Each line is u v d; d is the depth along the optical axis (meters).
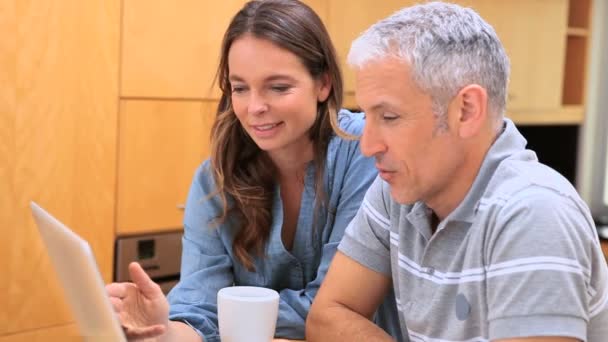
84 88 2.85
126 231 3.00
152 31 2.98
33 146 2.75
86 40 2.84
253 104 1.66
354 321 1.58
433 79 1.28
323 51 1.72
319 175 1.79
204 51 3.11
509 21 3.90
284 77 1.65
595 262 1.29
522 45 3.97
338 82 1.76
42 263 2.81
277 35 1.64
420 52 1.28
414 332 1.48
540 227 1.25
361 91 1.33
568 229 1.24
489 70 1.32
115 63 2.91
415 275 1.48
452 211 1.39
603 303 1.32
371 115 1.33
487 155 1.36
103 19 2.86
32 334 2.80
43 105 2.76
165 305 1.49
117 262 2.99
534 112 4.05
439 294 1.41
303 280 1.85
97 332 1.27
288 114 1.67
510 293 1.25
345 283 1.63
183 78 3.07
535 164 1.36
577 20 4.28
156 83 3.01
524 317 1.22
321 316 1.62
